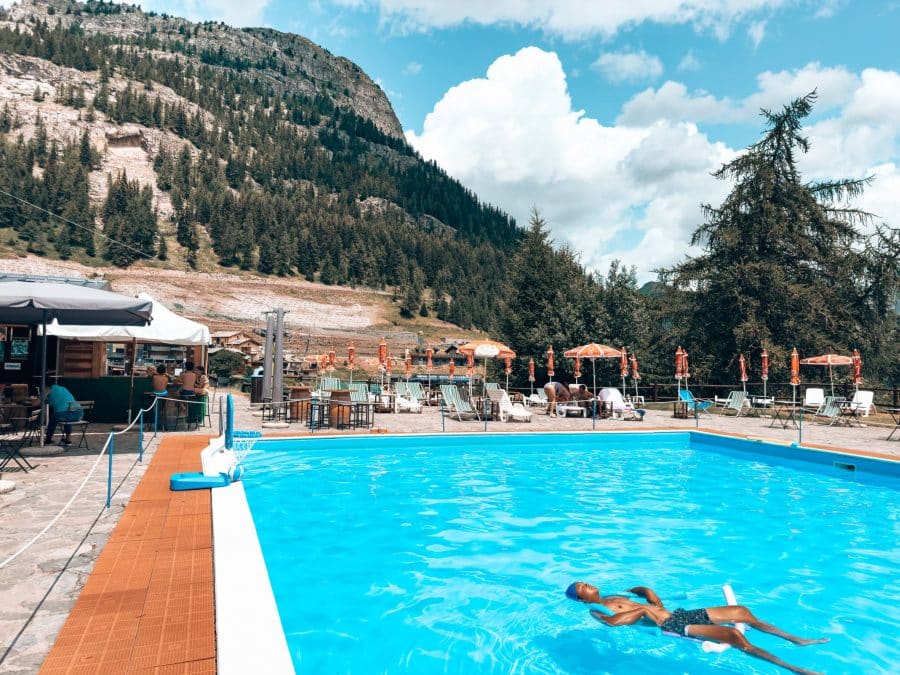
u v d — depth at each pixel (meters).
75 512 5.58
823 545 6.46
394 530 6.85
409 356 22.59
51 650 2.81
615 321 28.84
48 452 9.06
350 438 12.38
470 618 4.53
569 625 4.40
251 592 3.52
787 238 28.25
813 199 28.38
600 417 19.48
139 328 12.85
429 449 12.66
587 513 7.70
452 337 155.88
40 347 13.39
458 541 6.48
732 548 6.33
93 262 143.12
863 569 5.71
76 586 3.71
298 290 162.25
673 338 30.38
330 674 3.63
